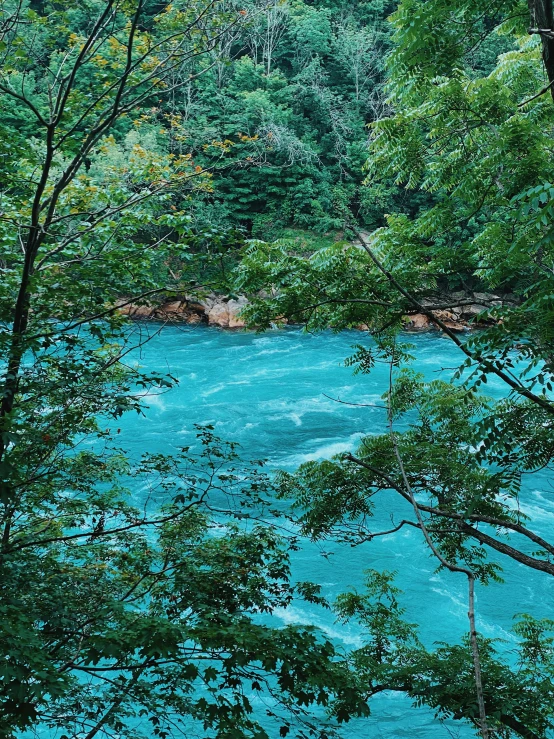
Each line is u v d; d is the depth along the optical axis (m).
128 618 5.38
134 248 8.09
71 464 8.15
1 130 7.38
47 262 8.38
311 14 63.53
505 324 6.90
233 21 8.35
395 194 55.91
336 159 62.84
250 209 60.28
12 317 7.73
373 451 10.32
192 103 51.91
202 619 5.82
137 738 6.61
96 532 6.79
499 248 8.56
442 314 43.38
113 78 8.33
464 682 7.64
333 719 12.91
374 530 19.50
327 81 67.44
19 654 4.40
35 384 6.69
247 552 7.34
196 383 34.16
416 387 11.26
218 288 8.13
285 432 27.25
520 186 8.45
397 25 8.44
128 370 7.74
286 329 46.97
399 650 9.07
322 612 15.94
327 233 56.91
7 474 5.27
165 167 8.95
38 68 8.05
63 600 6.30
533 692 7.50
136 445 24.64
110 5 7.09
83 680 10.65
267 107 56.19
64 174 7.61
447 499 10.05
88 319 7.47
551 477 22.70
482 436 7.88
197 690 12.66
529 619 9.73
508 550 7.76
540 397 7.68
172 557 7.52
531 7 7.17
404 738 12.95
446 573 17.62
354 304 8.93
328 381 34.47
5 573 6.23
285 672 5.03
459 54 8.52
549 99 9.62
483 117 9.34
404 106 9.59
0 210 7.98
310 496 10.25
